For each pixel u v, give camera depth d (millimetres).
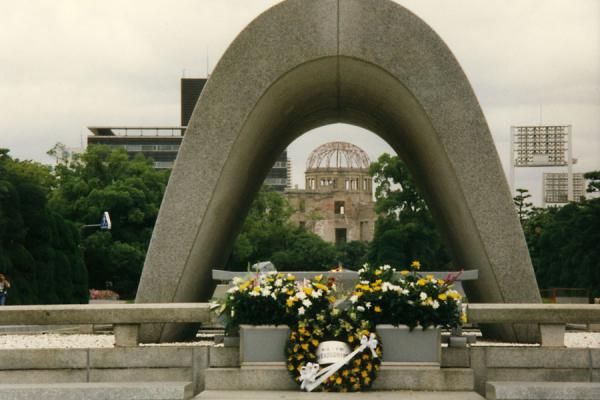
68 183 55969
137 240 55156
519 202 83938
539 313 9258
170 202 11000
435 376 8383
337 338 8422
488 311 9273
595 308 9234
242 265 66812
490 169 10906
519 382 8102
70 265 36469
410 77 10984
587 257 47875
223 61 11039
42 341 11000
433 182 12633
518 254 10883
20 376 9000
